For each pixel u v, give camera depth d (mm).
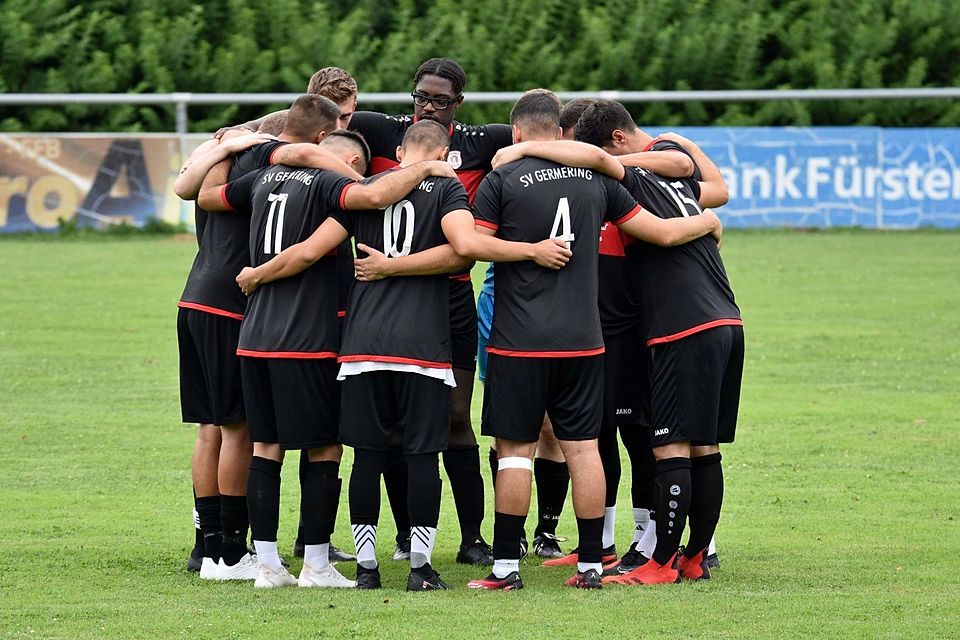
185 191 19000
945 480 25188
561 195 17562
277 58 88750
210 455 18750
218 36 90375
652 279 18281
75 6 89125
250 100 79062
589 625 15758
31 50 84375
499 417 17672
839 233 73188
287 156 18094
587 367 17688
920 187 74000
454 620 15945
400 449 20031
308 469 18312
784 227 74188
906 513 22578
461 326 20250
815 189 74000
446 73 20781
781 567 19047
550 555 20766
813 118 88750
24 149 70188
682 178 18875
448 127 21047
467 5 92250
